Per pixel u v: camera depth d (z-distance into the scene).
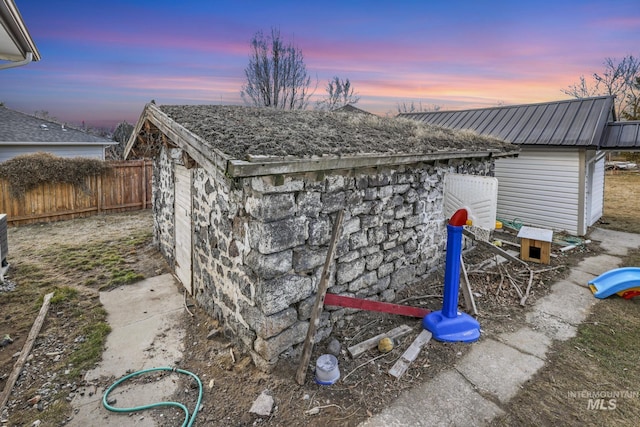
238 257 3.38
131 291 5.04
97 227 8.88
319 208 3.37
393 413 2.62
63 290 4.91
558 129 8.33
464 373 3.12
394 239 4.54
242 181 3.01
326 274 3.16
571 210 8.23
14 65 4.09
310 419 2.56
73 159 9.79
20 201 8.97
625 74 22.53
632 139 7.81
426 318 3.82
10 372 3.15
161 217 6.48
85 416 2.64
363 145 3.79
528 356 3.39
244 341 3.38
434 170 5.16
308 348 3.00
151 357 3.43
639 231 8.60
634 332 3.88
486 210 4.70
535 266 6.00
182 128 3.62
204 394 2.87
